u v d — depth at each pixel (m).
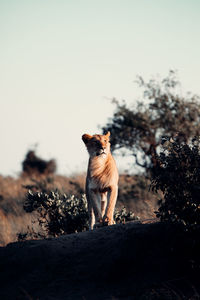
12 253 23.72
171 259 21.95
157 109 55.94
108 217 31.92
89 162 34.25
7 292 21.02
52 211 35.47
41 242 25.30
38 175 94.06
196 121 53.38
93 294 20.11
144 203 45.38
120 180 60.72
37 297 20.28
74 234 26.73
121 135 56.62
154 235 23.45
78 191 55.28
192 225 22.41
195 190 22.92
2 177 94.25
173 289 20.02
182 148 24.70
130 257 22.39
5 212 54.41
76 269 22.30
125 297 19.59
